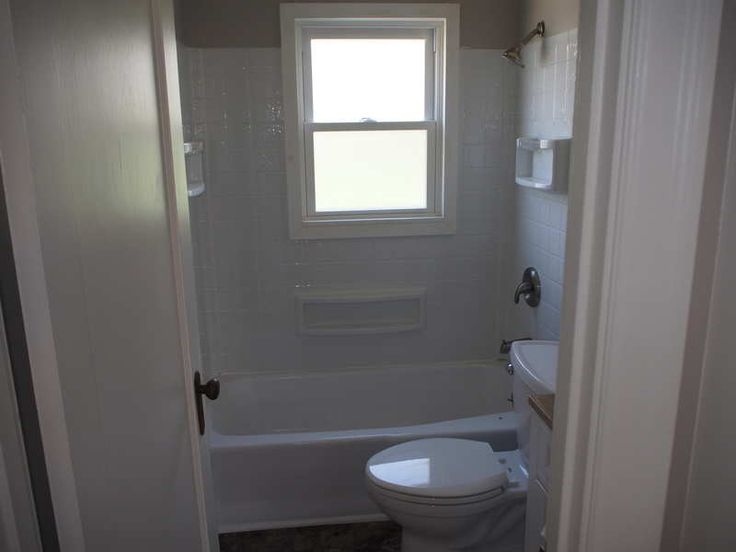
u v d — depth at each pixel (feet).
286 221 9.78
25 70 1.77
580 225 2.50
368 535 7.97
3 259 1.74
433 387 10.37
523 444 6.75
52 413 1.86
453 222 9.97
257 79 9.22
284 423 10.24
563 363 2.74
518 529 7.00
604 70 2.31
